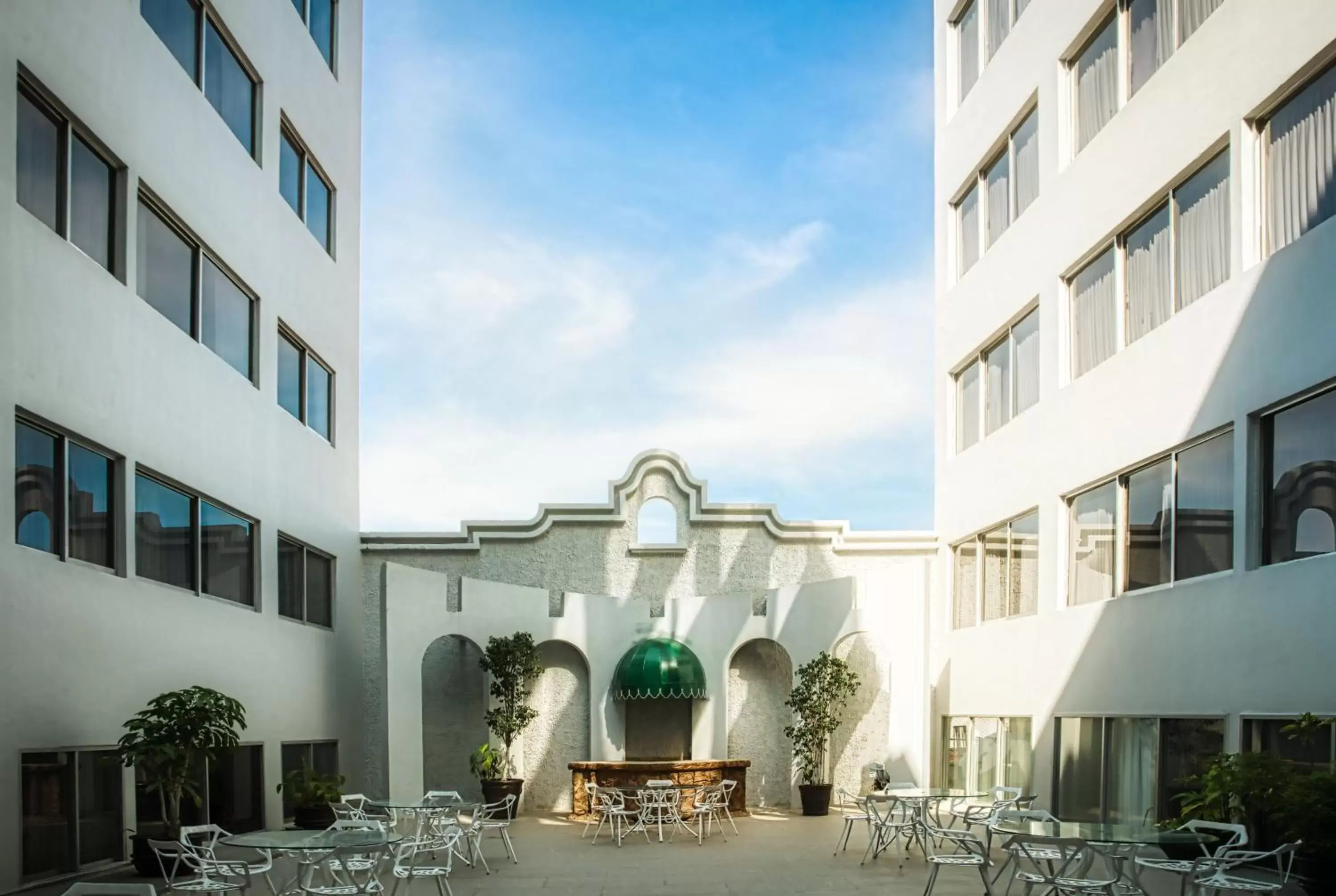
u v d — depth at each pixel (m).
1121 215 16.66
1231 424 13.77
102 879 13.05
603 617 23.89
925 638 22.48
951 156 24.09
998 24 21.92
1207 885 9.97
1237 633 13.41
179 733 13.69
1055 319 18.86
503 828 16.23
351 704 23.69
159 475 15.52
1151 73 16.16
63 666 12.73
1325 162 12.43
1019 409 20.61
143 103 15.08
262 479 19.31
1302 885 10.63
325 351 23.16
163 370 15.55
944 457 24.14
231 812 17.66
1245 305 13.53
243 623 18.22
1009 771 20.19
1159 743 15.12
